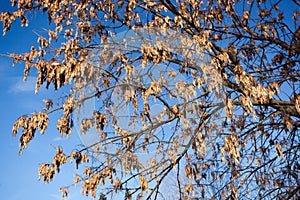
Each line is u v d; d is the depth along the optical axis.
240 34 5.91
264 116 6.04
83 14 5.59
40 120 3.91
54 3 5.22
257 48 5.98
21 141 3.86
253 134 5.84
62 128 4.00
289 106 5.37
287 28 5.61
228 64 4.69
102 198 4.52
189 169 4.93
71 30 5.50
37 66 3.99
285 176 6.18
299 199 5.68
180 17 5.05
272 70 5.64
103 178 4.38
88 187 4.23
